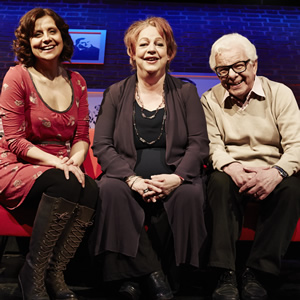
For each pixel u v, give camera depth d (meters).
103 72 4.68
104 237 1.53
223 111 1.87
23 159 1.66
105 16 5.04
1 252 1.90
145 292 1.55
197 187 1.59
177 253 1.51
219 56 1.79
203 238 1.54
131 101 1.79
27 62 1.76
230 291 1.47
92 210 1.56
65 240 1.54
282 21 5.11
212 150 1.79
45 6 5.05
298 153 1.67
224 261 1.51
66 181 1.51
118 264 1.51
